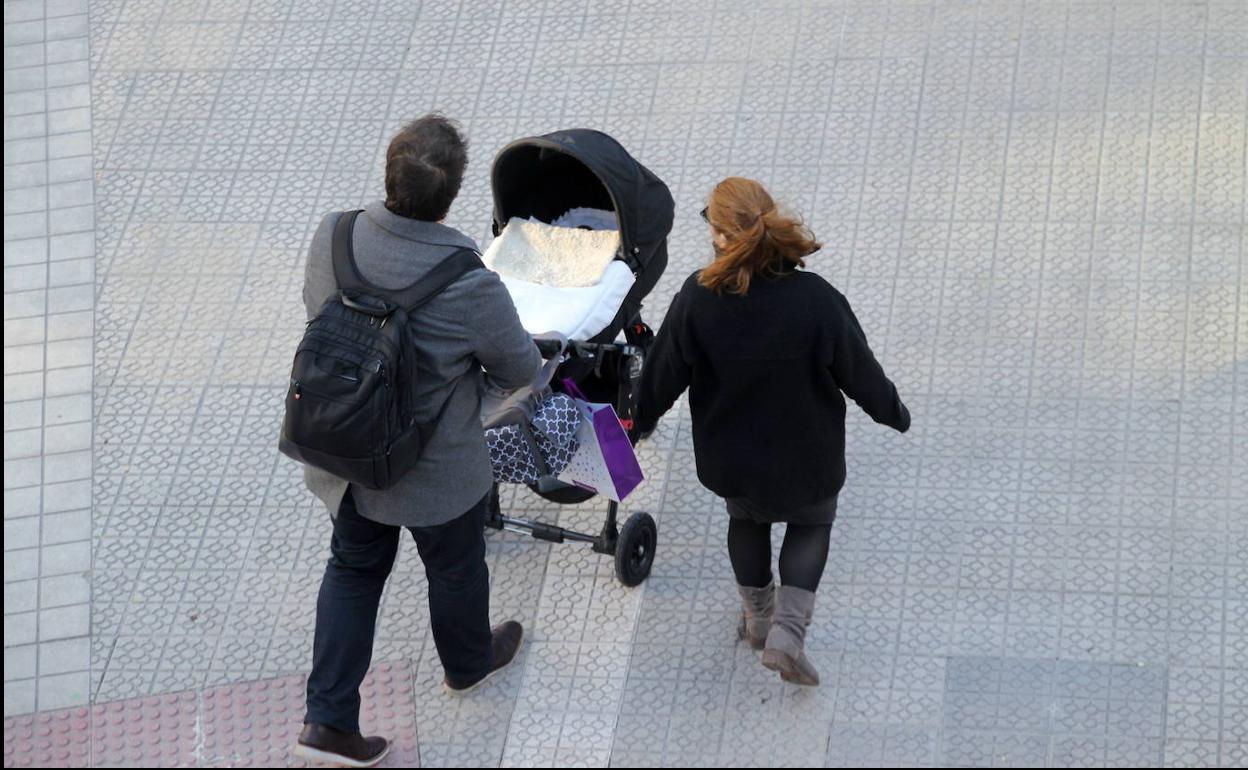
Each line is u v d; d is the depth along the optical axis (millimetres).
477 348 14961
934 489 19344
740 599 18484
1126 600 17906
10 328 23078
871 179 23141
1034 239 21938
